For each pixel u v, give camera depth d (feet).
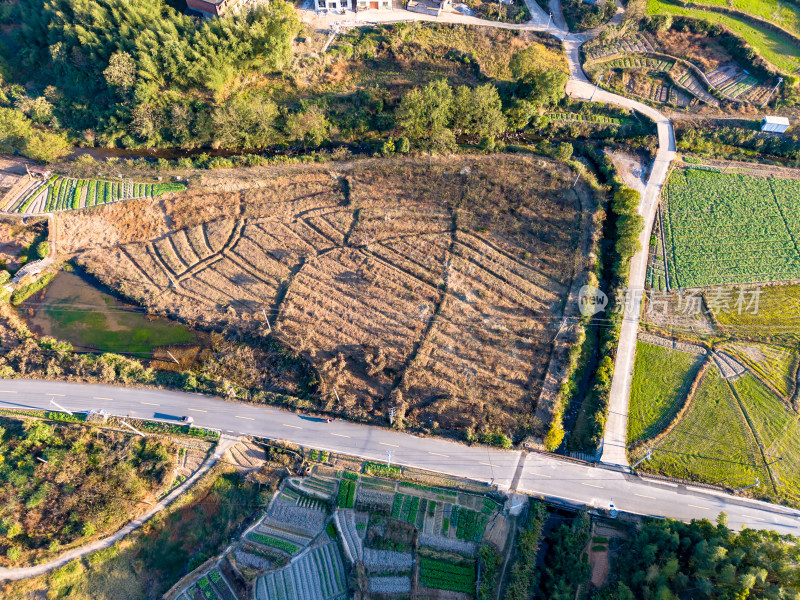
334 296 221.87
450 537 174.19
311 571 170.71
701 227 239.71
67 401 199.00
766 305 218.59
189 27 257.96
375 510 178.91
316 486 183.83
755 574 142.10
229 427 194.49
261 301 222.07
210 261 232.73
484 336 211.82
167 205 247.09
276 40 256.93
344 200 248.93
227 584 169.89
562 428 195.62
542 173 253.24
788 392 198.90
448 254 231.30
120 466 183.11
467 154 261.24
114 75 248.11
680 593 151.02
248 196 250.37
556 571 167.84
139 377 202.59
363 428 193.47
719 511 176.86
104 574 171.94
